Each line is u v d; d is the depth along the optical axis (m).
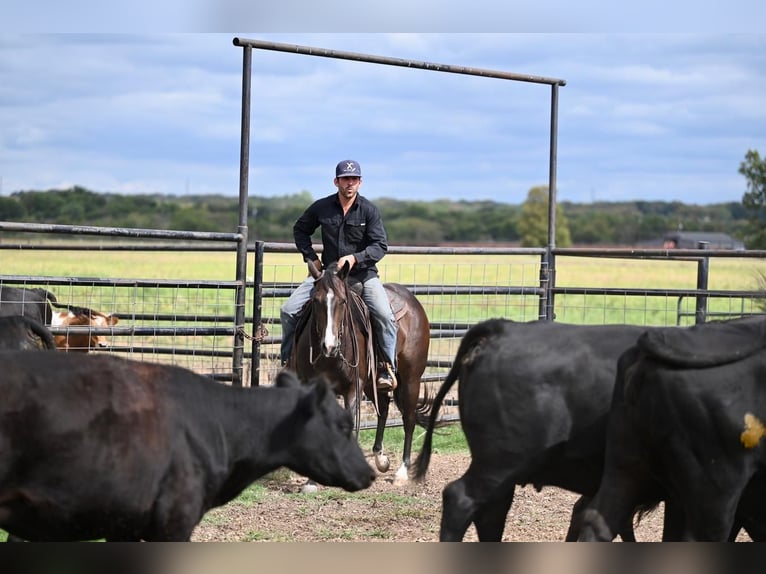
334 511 11.35
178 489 7.09
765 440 6.76
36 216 193.00
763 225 71.44
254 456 7.65
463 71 15.62
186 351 14.82
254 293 14.36
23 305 13.62
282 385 7.99
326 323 11.85
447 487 8.13
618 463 7.35
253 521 10.77
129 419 6.93
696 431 6.80
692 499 6.91
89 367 7.01
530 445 7.90
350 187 13.06
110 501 6.82
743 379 6.79
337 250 13.28
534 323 8.35
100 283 13.43
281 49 13.93
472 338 8.46
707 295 15.76
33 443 6.61
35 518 6.77
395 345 13.41
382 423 13.91
